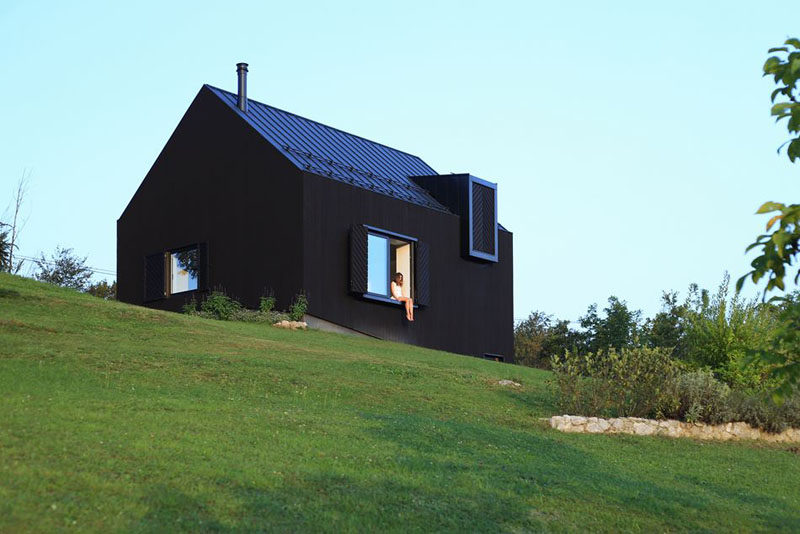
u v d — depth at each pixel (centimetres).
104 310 2128
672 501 1100
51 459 902
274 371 1669
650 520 1020
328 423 1280
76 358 1519
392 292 3072
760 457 1479
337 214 2895
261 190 2919
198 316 2694
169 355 1678
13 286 2306
